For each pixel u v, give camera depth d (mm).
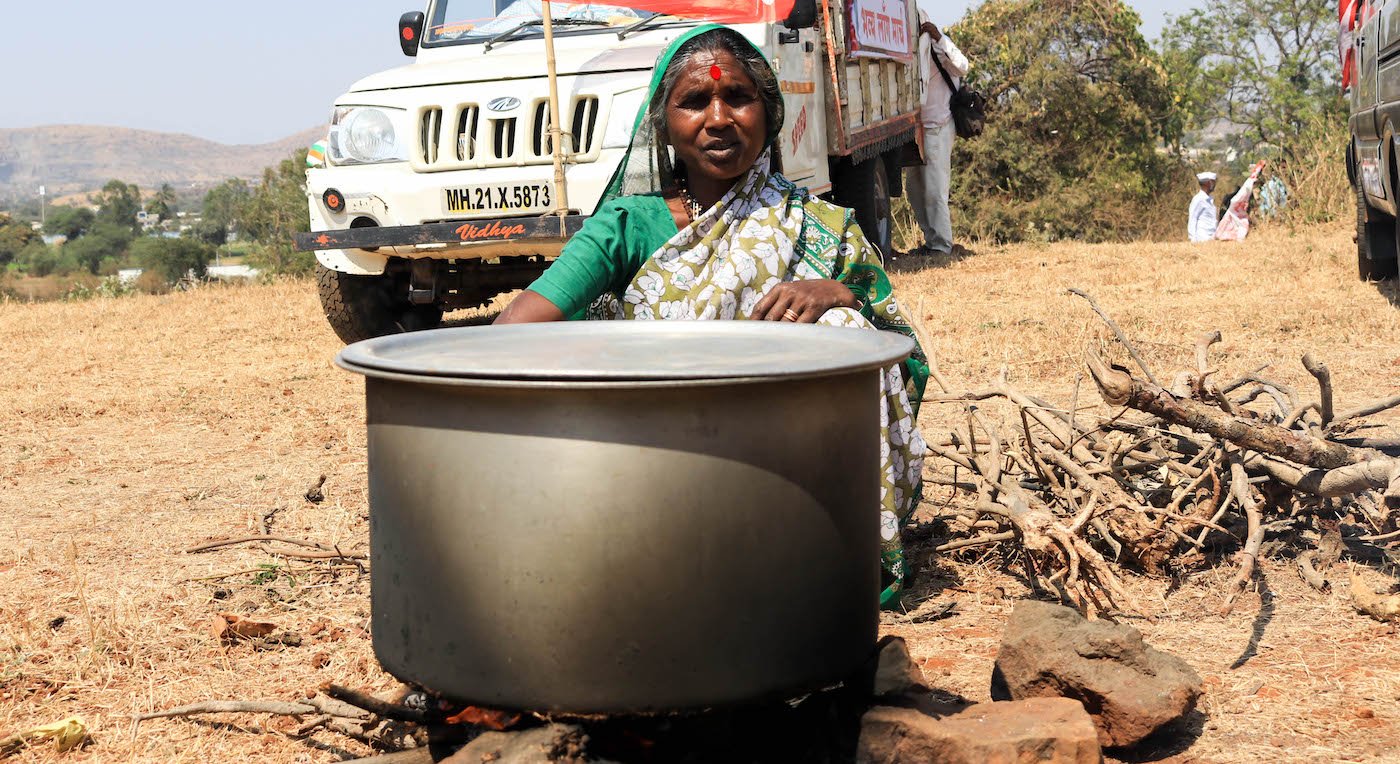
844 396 1851
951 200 22609
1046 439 3607
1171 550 3217
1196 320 7508
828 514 1840
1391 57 7738
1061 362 6383
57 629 3178
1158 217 23859
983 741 1952
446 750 2061
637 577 1721
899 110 11484
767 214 2711
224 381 7152
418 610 1839
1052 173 22891
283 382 7047
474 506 1754
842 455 1856
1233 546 3357
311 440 5559
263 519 4070
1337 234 13070
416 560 1827
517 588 1744
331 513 4211
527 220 6449
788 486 1777
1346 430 3742
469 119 6680
